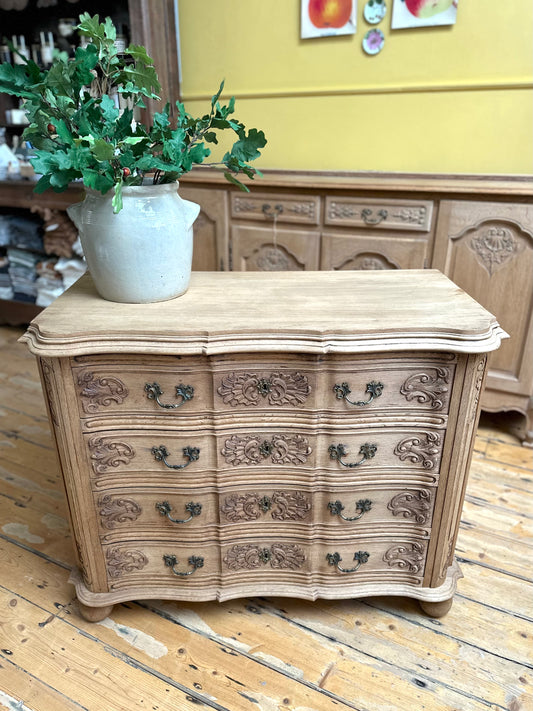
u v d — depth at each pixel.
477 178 1.96
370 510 1.23
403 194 1.93
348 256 2.12
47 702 1.12
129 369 1.08
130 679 1.18
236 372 1.08
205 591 1.29
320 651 1.25
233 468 1.18
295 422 1.14
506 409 2.05
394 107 2.17
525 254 1.83
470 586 1.44
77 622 1.32
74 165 0.95
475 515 1.70
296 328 1.04
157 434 1.14
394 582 1.32
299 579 1.30
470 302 1.18
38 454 2.00
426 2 1.97
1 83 1.01
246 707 1.12
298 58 2.26
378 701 1.14
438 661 1.23
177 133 1.07
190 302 1.18
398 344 1.03
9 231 2.93
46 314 1.10
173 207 1.12
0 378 2.60
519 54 1.92
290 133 2.40
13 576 1.45
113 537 1.24
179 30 2.43
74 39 2.67
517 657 1.24
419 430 1.15
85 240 1.11
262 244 2.27
